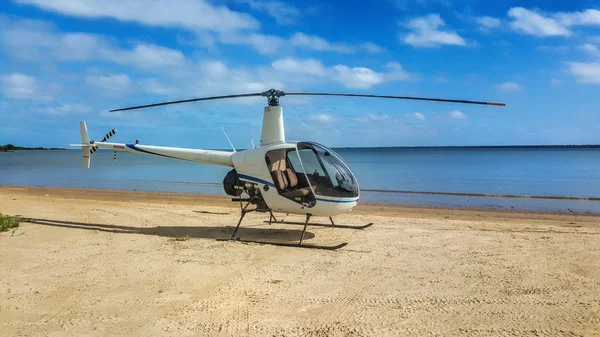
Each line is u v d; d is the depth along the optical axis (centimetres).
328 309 486
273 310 481
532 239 871
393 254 747
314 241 854
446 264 682
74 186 2347
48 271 626
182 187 2255
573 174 3138
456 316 466
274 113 861
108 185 2394
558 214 1305
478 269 653
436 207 1477
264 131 870
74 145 1087
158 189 2147
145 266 656
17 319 450
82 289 548
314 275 619
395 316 465
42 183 2564
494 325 441
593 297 525
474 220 1155
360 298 523
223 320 451
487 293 542
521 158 6769
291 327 434
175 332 420
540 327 436
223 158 910
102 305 493
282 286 567
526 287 565
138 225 1017
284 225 1030
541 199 1739
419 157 7819
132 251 753
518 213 1327
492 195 1839
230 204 1459
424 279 602
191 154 948
